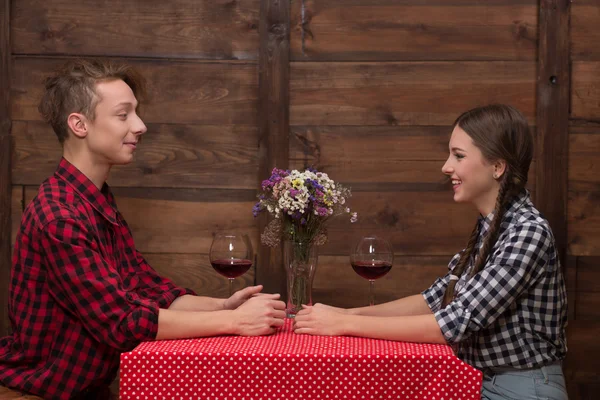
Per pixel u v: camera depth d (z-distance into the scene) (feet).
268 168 8.24
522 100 8.29
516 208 5.53
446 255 8.33
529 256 5.15
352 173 8.33
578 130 8.30
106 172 5.95
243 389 4.52
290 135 8.32
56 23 8.25
